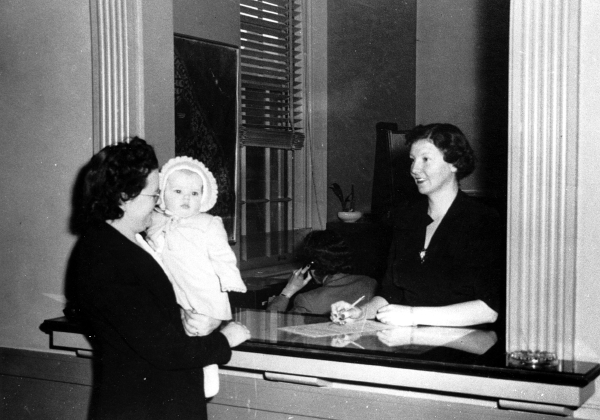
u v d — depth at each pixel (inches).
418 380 79.7
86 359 118.6
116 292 73.6
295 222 215.6
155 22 113.9
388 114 241.0
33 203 125.0
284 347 86.0
